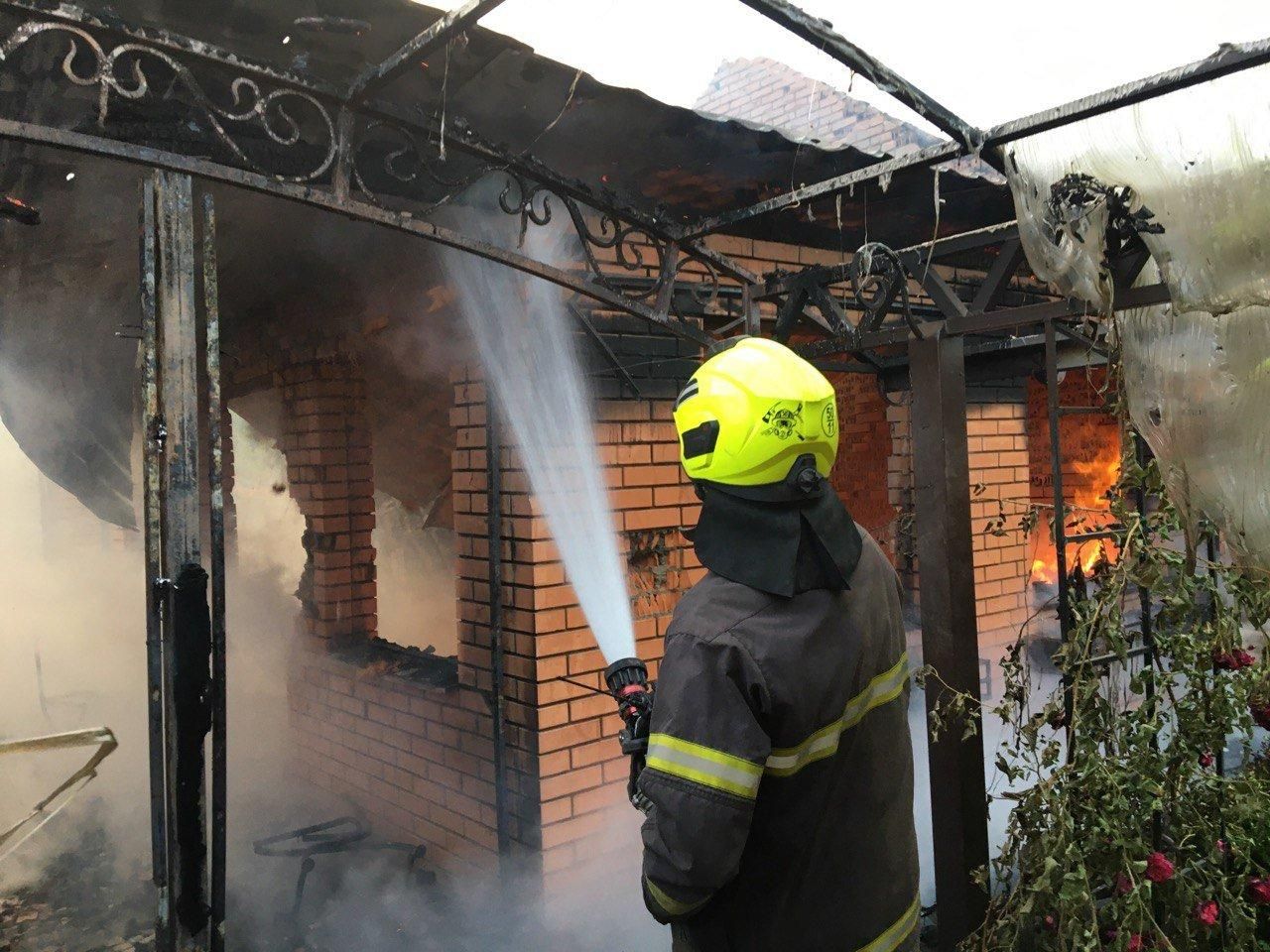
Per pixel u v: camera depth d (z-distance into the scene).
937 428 2.93
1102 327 2.79
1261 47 1.93
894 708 1.69
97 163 3.04
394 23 2.52
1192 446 2.37
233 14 2.46
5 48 1.96
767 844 1.55
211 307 2.21
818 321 3.66
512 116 3.20
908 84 2.27
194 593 2.12
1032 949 2.62
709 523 1.59
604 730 4.18
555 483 4.04
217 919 2.14
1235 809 2.44
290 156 3.15
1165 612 2.63
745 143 3.54
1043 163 2.45
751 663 1.44
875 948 1.58
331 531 5.72
